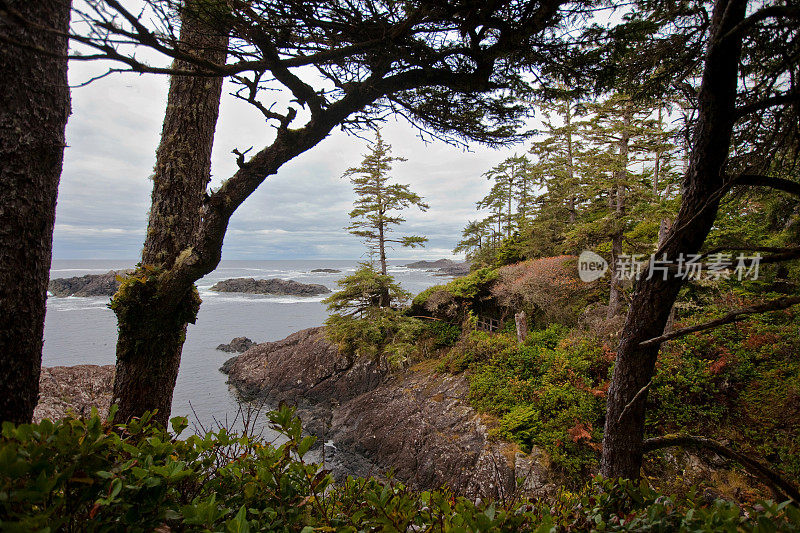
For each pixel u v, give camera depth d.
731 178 2.08
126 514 1.23
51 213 2.13
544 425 9.80
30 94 1.95
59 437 1.19
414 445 12.13
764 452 7.69
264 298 66.50
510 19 2.44
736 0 1.95
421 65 2.85
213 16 2.11
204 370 25.47
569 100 3.83
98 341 32.75
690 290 12.33
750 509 1.42
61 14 2.07
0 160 1.87
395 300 21.06
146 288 3.25
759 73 2.77
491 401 11.78
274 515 1.41
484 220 30.09
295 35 2.46
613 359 10.70
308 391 19.31
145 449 1.46
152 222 3.80
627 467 2.82
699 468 7.83
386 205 18.83
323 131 3.07
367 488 1.87
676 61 3.17
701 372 9.39
